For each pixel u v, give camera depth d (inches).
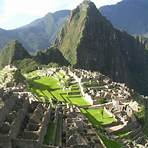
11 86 6850.4
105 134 5137.8
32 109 4259.4
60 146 3287.4
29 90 6914.4
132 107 7253.9
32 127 3479.3
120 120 5930.1
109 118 5974.4
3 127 3110.2
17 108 3804.1
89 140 4254.4
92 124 5295.3
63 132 3909.9
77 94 7731.3
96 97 7096.5
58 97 7258.9
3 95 3846.0
